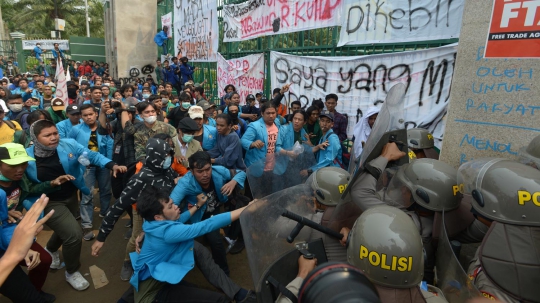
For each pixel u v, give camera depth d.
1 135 4.40
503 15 2.70
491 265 1.52
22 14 27.94
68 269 3.21
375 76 4.57
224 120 3.96
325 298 0.80
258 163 2.62
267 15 6.70
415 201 1.96
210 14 9.15
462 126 3.07
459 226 1.95
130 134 4.13
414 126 4.19
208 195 3.08
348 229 1.81
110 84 9.81
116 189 4.12
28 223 1.52
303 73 5.77
